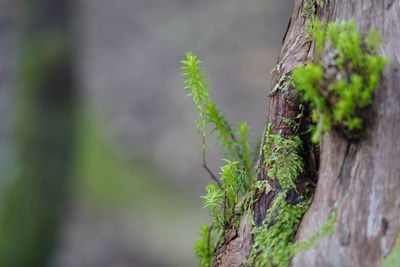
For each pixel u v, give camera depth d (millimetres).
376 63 1283
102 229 8102
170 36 11859
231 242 1673
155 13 12211
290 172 1620
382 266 1333
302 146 1658
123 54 11633
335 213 1412
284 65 1675
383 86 1347
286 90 1649
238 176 1838
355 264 1366
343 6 1511
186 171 9422
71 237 7852
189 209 8703
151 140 10141
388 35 1429
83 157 8773
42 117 5184
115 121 10422
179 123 10422
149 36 11898
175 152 9781
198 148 9703
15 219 5090
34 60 5211
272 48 11664
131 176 9133
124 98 10938
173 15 12195
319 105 1319
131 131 10266
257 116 10555
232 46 11672
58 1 5238
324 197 1442
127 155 9688
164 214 8508
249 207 1657
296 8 1724
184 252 7785
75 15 5434
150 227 8234
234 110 10648
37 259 5156
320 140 1502
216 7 12250
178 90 11008
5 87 9320
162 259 7730
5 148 7832
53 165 5211
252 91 10930
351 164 1406
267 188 1636
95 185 8578
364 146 1381
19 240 5090
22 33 5332
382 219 1360
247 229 1636
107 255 7867
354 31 1324
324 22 1476
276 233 1553
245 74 11195
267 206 1625
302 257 1428
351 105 1294
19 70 5266
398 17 1435
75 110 5387
